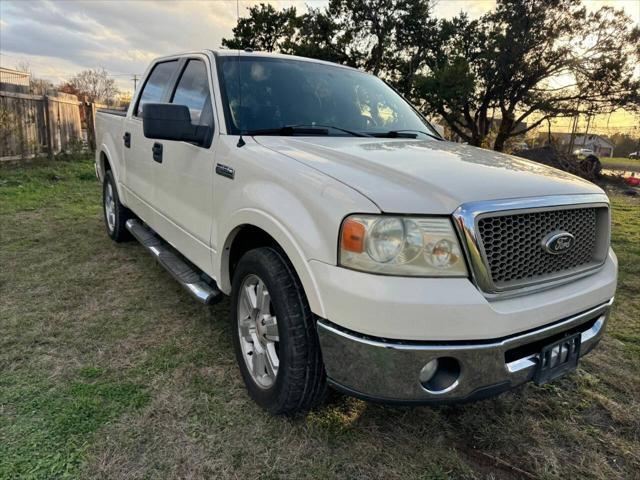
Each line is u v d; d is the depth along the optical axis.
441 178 2.01
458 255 1.80
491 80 21.14
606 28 19.61
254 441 2.21
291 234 2.03
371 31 24.11
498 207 1.84
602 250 2.32
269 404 2.30
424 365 1.78
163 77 3.95
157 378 2.65
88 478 1.94
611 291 2.33
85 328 3.20
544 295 2.00
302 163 2.22
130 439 2.16
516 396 2.68
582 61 20.08
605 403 2.63
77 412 2.32
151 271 4.32
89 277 4.12
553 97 21.02
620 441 2.35
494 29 21.36
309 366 2.11
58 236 5.34
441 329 1.75
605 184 16.98
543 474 2.11
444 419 2.45
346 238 1.83
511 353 1.97
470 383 1.85
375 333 1.77
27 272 4.19
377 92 3.68
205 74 3.18
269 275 2.17
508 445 2.28
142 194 3.98
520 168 2.37
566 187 2.14
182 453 2.11
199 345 3.03
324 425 2.33
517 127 24.42
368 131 3.18
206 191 2.81
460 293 1.76
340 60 24.55
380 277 1.77
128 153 4.28
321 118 3.09
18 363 2.74
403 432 2.33
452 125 22.22
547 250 2.00
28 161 10.52
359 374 1.86
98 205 7.06
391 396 1.83
